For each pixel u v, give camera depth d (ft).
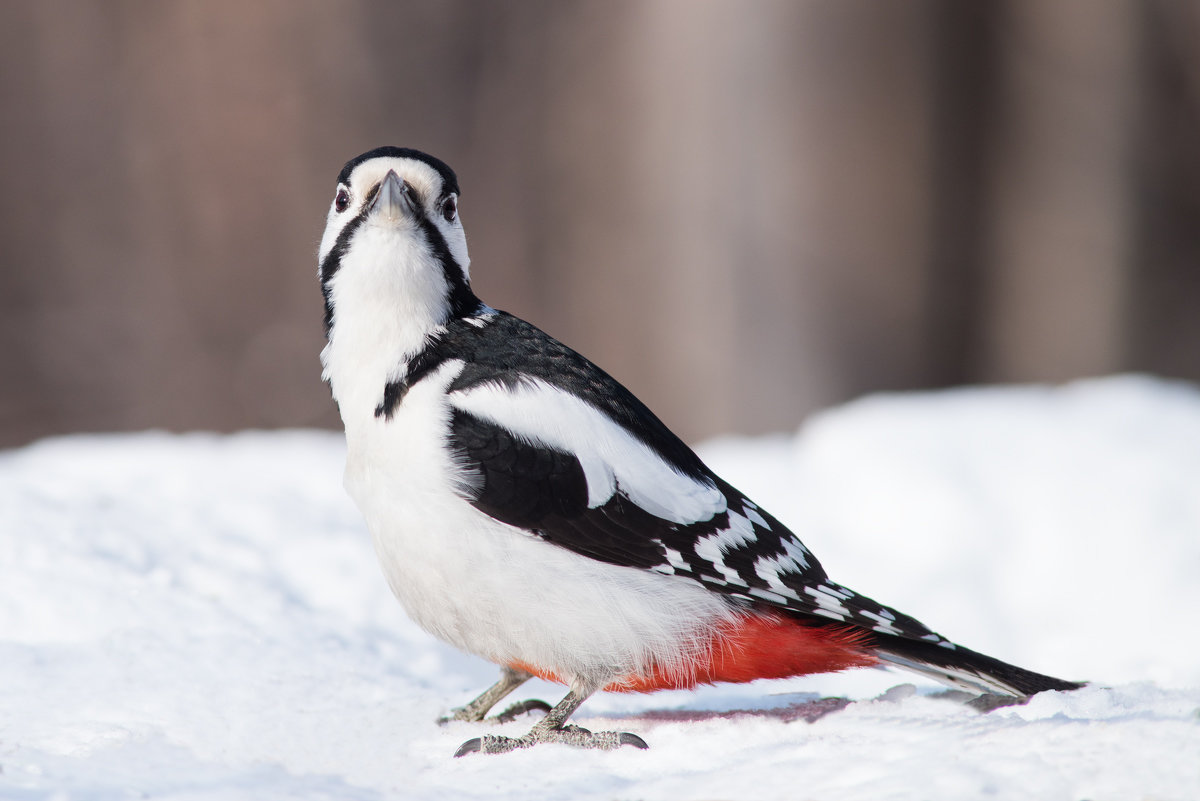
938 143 74.13
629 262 73.97
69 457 35.81
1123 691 17.40
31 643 21.88
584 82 75.05
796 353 72.08
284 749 17.75
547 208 76.02
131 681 20.30
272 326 75.77
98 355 75.05
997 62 75.56
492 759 17.52
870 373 73.31
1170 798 13.07
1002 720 16.70
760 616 19.77
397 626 25.36
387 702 20.52
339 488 33.50
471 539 18.79
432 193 21.02
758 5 70.33
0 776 15.38
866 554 34.42
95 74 75.00
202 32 74.64
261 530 28.68
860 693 26.09
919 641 19.85
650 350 73.61
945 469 37.68
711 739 17.76
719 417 71.87
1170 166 79.25
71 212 75.36
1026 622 30.63
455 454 18.85
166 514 28.60
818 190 71.77
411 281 20.13
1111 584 31.89
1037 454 38.75
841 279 72.69
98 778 15.51
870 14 71.46
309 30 74.84
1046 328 77.82
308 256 75.31
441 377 19.61
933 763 14.46
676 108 72.02
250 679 20.85
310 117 75.25
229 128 75.05
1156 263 79.56
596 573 18.97
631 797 14.88
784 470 40.57
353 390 20.03
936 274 74.95
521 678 20.89
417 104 76.02
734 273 71.72
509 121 76.18
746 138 71.26
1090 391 46.85
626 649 19.15
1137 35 77.51
